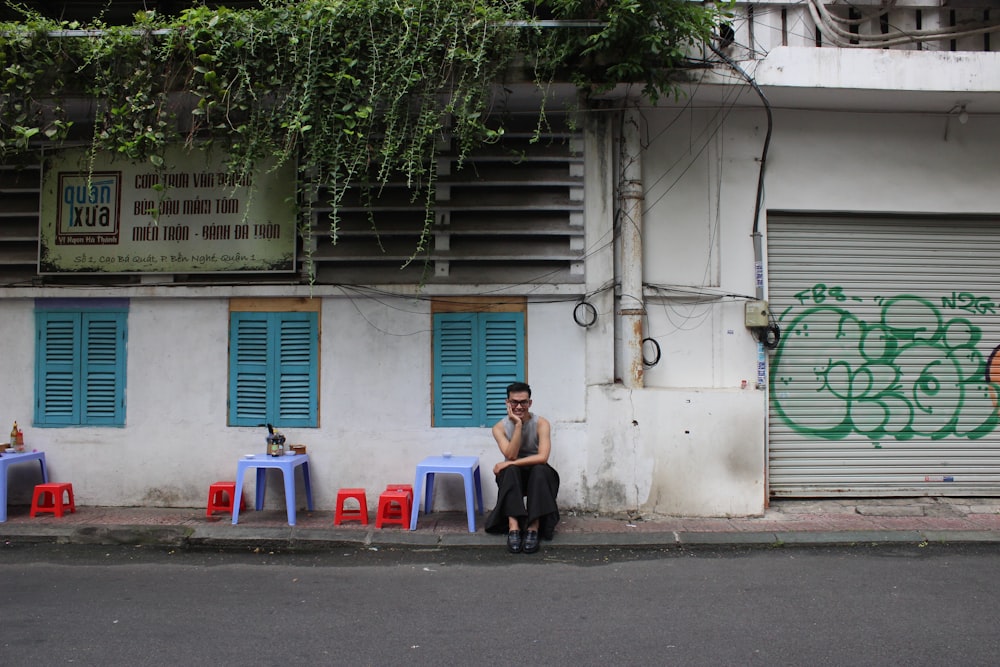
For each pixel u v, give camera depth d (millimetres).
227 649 3842
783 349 6902
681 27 5832
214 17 5938
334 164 5898
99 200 6914
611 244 6648
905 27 6719
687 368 6816
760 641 3936
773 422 6867
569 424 6602
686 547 5793
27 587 4887
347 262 6777
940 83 6348
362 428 6723
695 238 6820
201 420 6812
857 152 6910
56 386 6914
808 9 6629
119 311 6906
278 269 6750
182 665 3648
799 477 6875
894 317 6945
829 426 6895
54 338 6934
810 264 6949
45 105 6477
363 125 5852
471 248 6715
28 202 7055
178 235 6840
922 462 6918
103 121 6148
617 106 6668
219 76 5992
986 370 6961
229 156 6512
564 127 6719
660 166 6848
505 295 6672
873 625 4152
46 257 6918
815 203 6863
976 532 6000
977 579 4984
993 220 7039
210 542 5863
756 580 4988
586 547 5812
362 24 5875
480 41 5891
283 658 3732
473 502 6109
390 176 6652
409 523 6188
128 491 6809
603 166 6680
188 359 6840
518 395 5918
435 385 6719
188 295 6793
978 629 4090
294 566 5406
